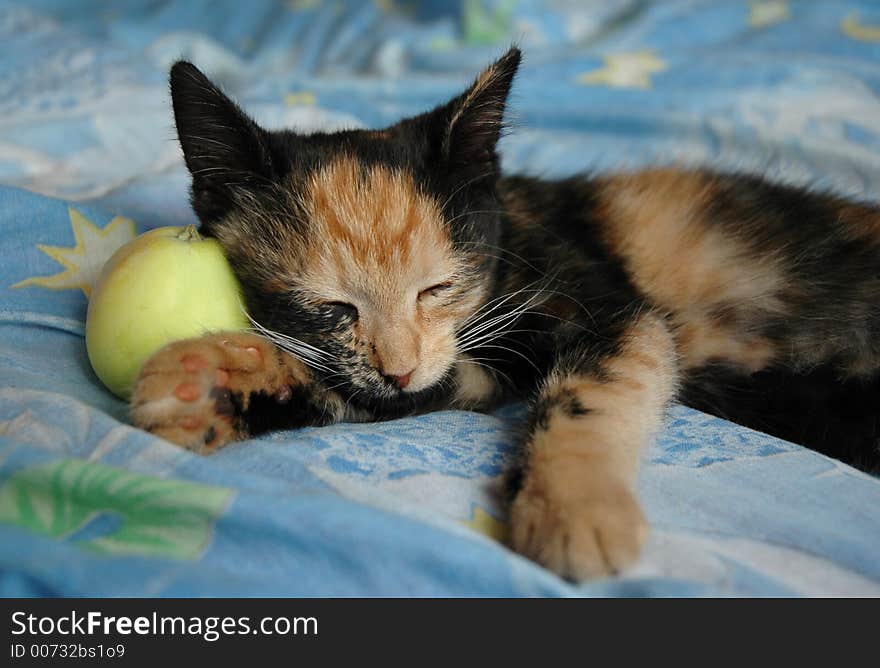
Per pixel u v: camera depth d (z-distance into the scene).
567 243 0.50
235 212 0.47
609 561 0.37
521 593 0.36
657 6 0.90
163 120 0.68
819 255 0.52
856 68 0.76
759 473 0.42
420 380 0.46
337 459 0.41
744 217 0.53
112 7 1.03
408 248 0.46
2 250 0.50
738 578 0.37
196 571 0.36
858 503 0.41
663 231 0.52
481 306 0.49
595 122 0.74
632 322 0.47
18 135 0.64
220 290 0.45
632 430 0.43
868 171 0.64
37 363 0.46
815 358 0.51
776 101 0.73
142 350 0.43
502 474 0.41
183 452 0.39
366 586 0.36
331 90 0.80
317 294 0.46
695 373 0.51
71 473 0.37
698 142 0.70
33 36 0.79
